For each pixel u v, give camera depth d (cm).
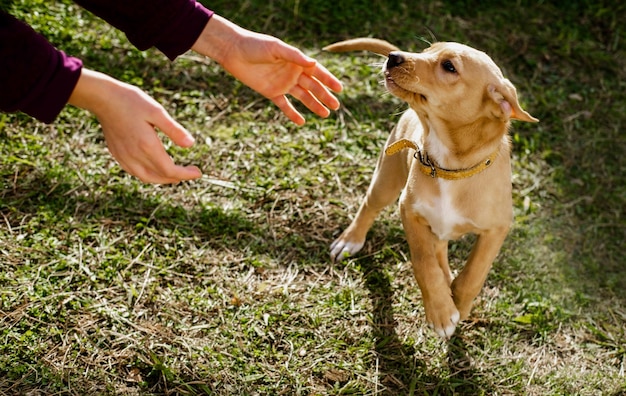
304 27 203
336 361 141
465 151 134
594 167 184
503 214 137
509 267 161
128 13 107
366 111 185
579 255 166
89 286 145
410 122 147
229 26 111
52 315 139
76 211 156
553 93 199
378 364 142
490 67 131
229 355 139
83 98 96
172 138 97
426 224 140
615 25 218
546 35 213
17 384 130
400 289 154
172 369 136
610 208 176
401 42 205
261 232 160
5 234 149
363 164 175
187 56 190
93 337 138
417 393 139
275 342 142
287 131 179
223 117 179
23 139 166
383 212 167
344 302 150
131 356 137
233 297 148
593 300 158
